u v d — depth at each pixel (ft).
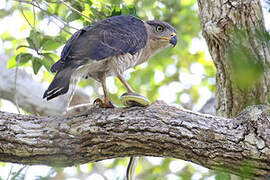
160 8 46.09
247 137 24.08
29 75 46.26
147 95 53.93
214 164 24.61
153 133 24.77
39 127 25.34
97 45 27.32
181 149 24.73
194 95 57.31
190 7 51.13
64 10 36.14
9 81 45.37
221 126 24.70
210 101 45.47
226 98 31.48
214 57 30.68
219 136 24.31
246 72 18.63
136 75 54.39
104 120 25.29
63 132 25.26
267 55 28.35
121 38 28.43
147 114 25.30
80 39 27.66
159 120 24.99
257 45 28.32
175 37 34.68
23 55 33.50
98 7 33.24
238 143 24.08
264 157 23.68
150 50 34.99
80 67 26.55
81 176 49.32
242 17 28.81
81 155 25.55
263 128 24.09
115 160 50.83
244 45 28.66
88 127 25.22
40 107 44.57
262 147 23.75
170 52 51.80
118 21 29.63
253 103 30.25
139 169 50.72
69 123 25.52
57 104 43.73
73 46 27.43
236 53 19.22
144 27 30.99
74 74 28.55
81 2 32.63
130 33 29.04
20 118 25.66
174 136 24.63
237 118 25.02
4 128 24.95
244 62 18.84
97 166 49.96
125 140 25.03
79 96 43.57
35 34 32.91
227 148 24.14
